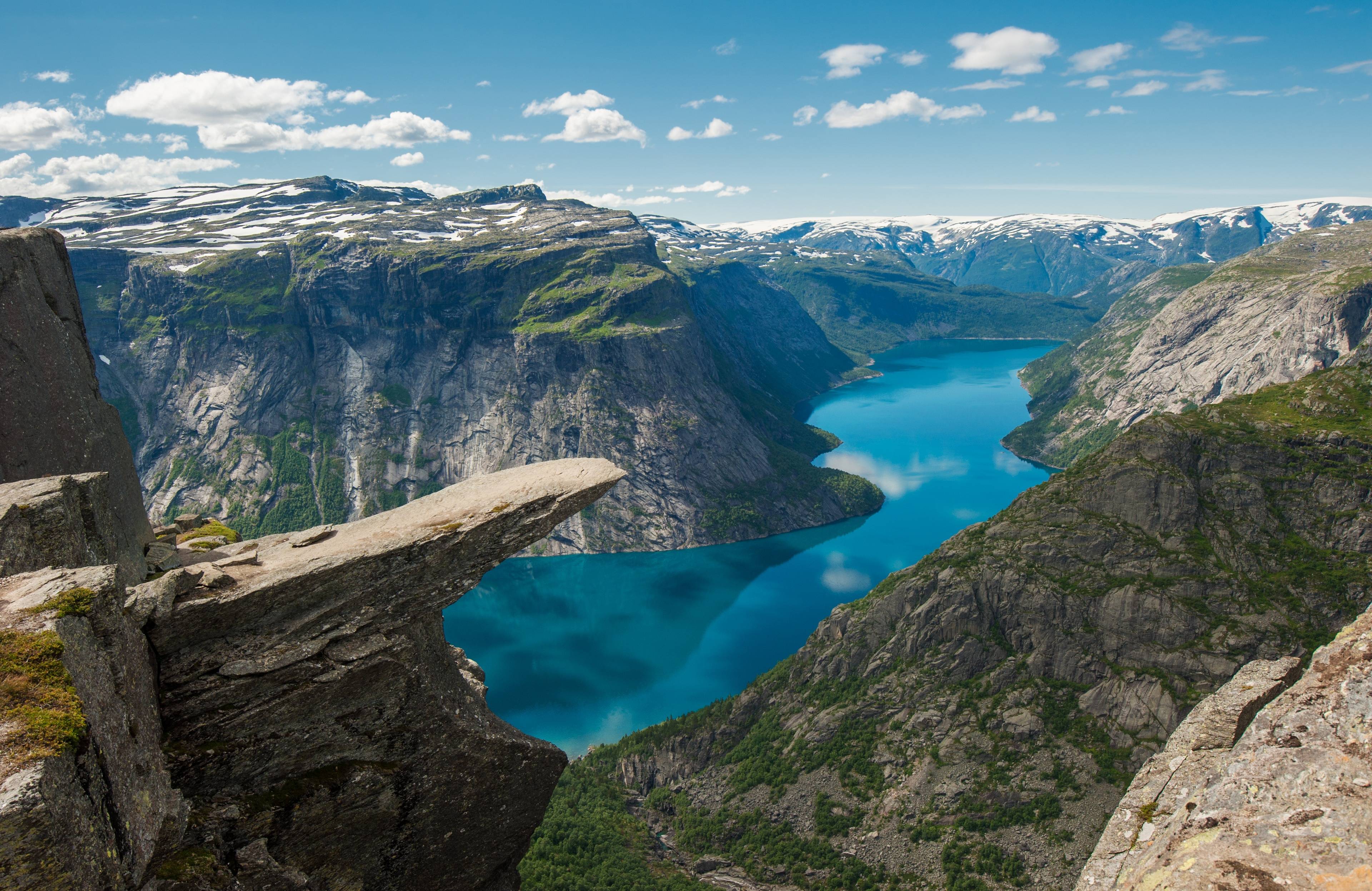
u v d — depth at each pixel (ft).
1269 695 67.97
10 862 42.32
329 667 76.13
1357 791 37.22
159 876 62.23
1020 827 307.37
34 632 52.13
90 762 49.67
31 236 83.25
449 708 85.40
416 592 81.30
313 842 78.23
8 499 65.62
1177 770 61.00
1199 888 36.99
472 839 90.74
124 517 88.69
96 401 90.33
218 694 71.20
